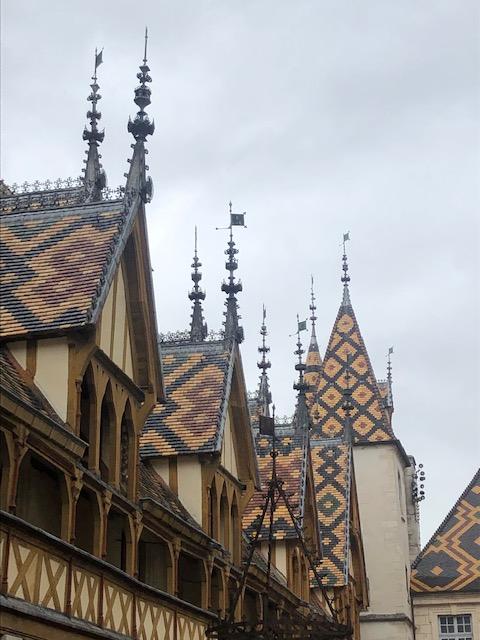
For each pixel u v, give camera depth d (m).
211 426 25.11
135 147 21.88
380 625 50.41
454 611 50.81
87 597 16.41
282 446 36.38
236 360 27.81
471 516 53.03
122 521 20.28
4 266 20.02
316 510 37.06
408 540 59.44
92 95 26.11
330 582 39.03
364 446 53.66
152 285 21.66
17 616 13.88
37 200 24.11
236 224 29.36
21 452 14.96
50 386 17.69
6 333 17.92
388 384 59.19
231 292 28.75
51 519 18.23
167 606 20.38
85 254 19.78
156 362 21.53
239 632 21.69
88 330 17.78
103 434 19.44
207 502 24.38
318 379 55.47
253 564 27.03
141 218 21.48
